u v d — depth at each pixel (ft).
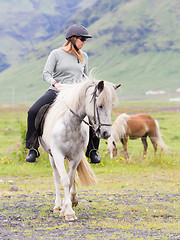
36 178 39.47
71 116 21.03
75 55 24.03
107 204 26.27
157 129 55.83
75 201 24.70
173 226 20.52
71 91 21.71
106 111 19.26
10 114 209.46
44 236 18.26
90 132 24.27
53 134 21.42
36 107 23.49
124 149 52.90
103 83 19.07
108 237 18.12
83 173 24.09
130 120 53.21
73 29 23.57
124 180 37.88
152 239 17.83
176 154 54.39
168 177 39.75
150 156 50.42
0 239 17.60
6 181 37.11
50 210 24.07
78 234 18.67
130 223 21.16
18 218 21.84
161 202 27.22
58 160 21.24
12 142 73.92
